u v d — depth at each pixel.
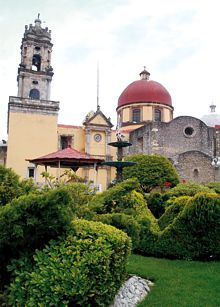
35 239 6.24
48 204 5.99
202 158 41.94
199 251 10.55
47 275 5.73
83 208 9.17
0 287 6.43
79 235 6.45
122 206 11.40
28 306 5.52
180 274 9.09
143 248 11.28
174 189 20.02
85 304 5.91
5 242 6.07
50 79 45.84
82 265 5.87
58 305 5.56
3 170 8.15
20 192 7.90
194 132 46.00
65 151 27.41
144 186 31.88
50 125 42.62
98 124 46.06
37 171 40.47
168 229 10.95
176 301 7.30
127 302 7.38
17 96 43.50
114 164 18.92
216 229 10.48
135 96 51.78
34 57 46.81
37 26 47.22
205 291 7.86
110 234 6.66
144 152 44.72
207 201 10.55
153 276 8.87
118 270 6.64
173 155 44.22
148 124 44.62
